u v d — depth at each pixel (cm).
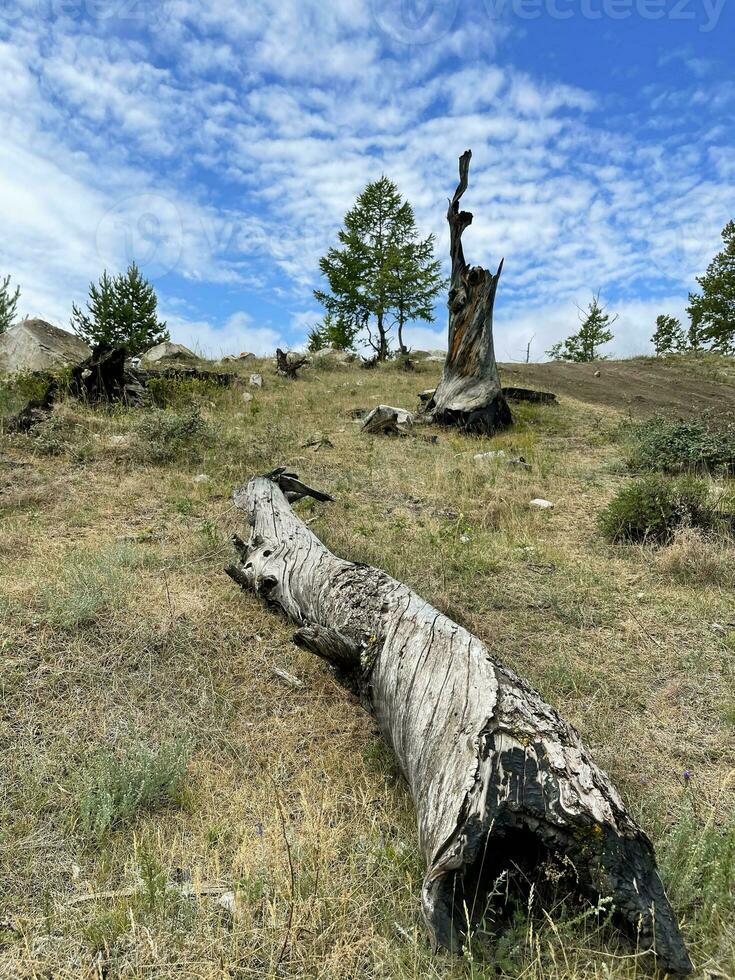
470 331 1112
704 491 601
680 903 205
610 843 187
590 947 189
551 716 230
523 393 1390
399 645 287
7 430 779
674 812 255
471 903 196
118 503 602
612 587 478
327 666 345
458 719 228
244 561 448
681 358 2491
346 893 211
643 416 1332
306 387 1509
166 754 269
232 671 348
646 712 326
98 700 313
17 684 315
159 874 213
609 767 281
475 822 189
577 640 399
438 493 704
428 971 186
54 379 954
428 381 1688
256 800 256
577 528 616
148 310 2020
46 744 280
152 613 390
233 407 1144
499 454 869
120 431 802
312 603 368
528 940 184
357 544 530
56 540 506
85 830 235
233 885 211
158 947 192
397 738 263
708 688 347
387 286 2773
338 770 278
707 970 185
